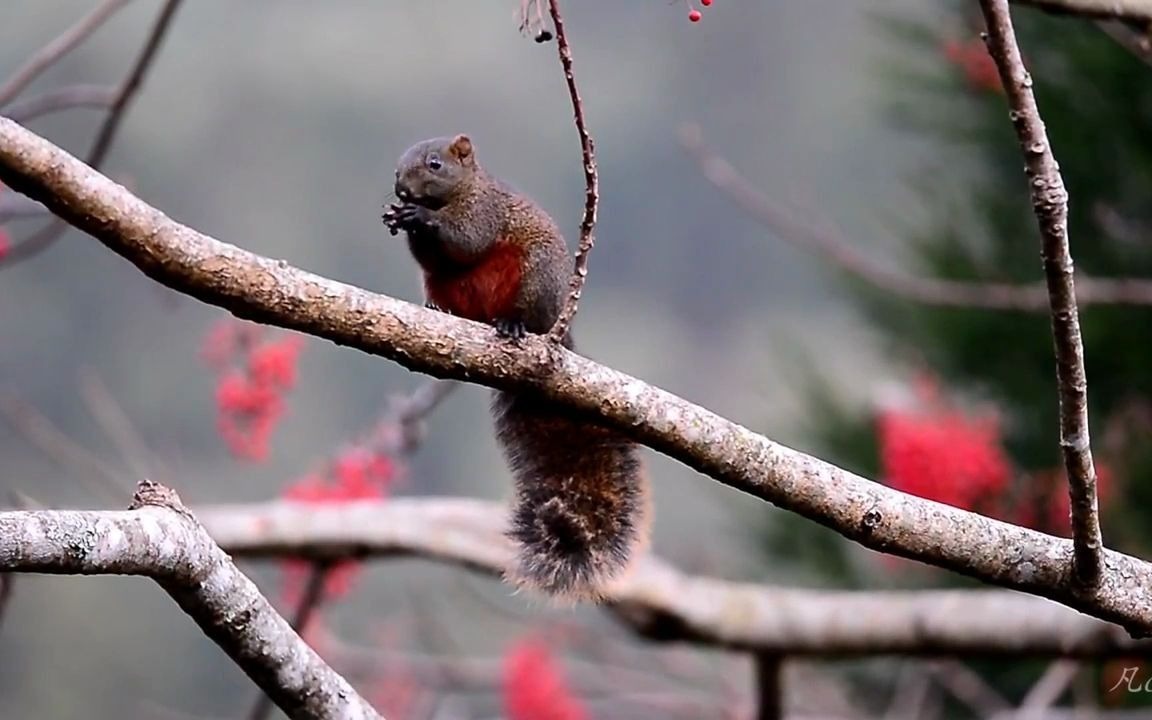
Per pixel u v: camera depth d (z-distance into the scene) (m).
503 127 36.41
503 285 7.72
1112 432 12.41
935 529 6.15
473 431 29.45
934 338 13.15
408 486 28.69
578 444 7.01
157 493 6.05
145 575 5.88
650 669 15.07
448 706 13.70
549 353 5.96
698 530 23.19
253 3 35.03
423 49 35.41
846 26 37.31
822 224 12.30
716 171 11.70
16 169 5.39
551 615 12.91
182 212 31.97
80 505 24.98
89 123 30.72
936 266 12.95
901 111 13.45
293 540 10.87
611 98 37.28
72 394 28.14
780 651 10.81
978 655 10.23
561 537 6.94
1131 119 12.30
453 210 7.69
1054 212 5.53
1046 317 12.62
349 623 19.98
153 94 32.72
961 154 13.73
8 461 25.31
